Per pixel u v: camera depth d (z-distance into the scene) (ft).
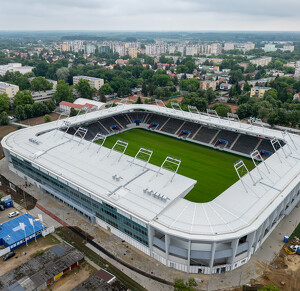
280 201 259.80
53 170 314.76
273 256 250.78
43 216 302.25
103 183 287.89
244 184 286.25
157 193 258.37
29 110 628.28
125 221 256.11
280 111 581.94
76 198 302.45
